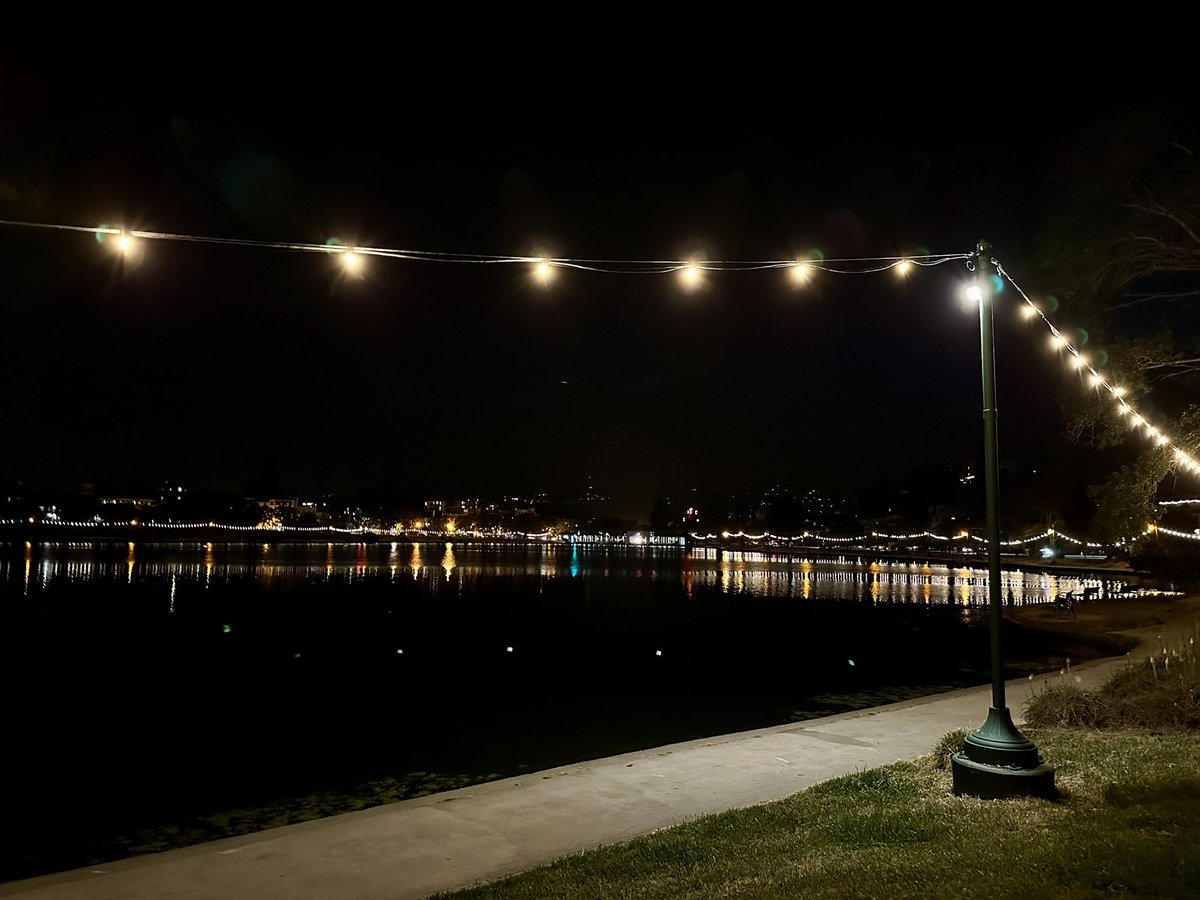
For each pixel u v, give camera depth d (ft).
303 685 64.95
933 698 42.98
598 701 57.31
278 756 41.96
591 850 20.62
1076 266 40.24
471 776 37.68
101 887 18.48
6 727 49.52
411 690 62.39
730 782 26.86
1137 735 31.35
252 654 83.92
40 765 40.52
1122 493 43.62
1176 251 39.99
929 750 31.22
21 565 268.62
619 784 26.68
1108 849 17.72
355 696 59.93
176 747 44.42
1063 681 47.24
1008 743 23.65
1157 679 35.09
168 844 29.22
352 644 92.02
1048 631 98.48
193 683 66.33
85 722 51.42
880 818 21.71
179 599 154.10
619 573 279.08
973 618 125.49
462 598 163.53
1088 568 263.70
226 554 408.46
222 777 37.93
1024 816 21.18
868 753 30.83
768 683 64.69
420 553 493.36
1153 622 95.91
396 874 19.26
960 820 21.11
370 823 22.88
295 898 17.87
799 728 35.50
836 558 469.98
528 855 20.48
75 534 634.43
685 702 56.44
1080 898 15.53
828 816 22.38
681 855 19.74
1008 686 46.85
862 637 99.81
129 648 88.07
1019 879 16.61
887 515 602.85
